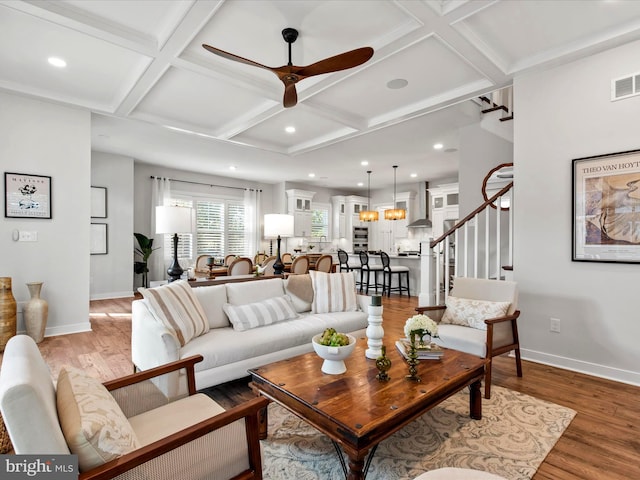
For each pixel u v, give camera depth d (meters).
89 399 1.13
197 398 1.64
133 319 2.77
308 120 4.63
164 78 3.45
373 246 10.86
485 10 2.46
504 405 2.40
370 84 3.54
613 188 2.80
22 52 3.00
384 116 4.41
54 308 4.04
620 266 2.79
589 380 2.82
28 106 3.84
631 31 2.59
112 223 6.53
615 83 2.79
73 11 2.43
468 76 3.38
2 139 3.69
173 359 2.20
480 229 4.81
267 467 1.76
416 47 2.87
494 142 4.64
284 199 9.34
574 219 3.00
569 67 3.03
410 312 5.43
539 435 2.03
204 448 1.18
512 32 2.73
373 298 2.21
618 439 2.00
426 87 3.62
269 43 2.84
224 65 3.18
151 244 7.11
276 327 2.92
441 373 1.97
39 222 3.93
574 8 2.44
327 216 10.52
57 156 4.01
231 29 2.65
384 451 1.88
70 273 4.13
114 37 2.64
